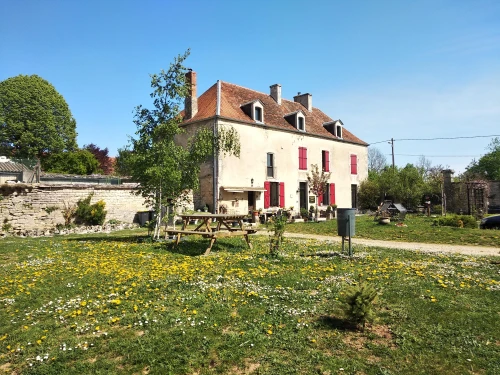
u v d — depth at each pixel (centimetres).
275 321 481
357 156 3447
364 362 379
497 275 712
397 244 1269
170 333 449
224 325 473
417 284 634
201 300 560
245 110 2573
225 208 2295
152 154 1211
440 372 359
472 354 390
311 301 557
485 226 1642
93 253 996
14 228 1638
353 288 479
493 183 2908
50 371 377
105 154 4506
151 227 1303
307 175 2861
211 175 2314
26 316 520
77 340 441
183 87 1272
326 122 3275
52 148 3797
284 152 2725
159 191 1245
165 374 365
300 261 852
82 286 651
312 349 407
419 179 3144
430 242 1334
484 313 497
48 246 1162
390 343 420
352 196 3450
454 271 745
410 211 2955
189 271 745
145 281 669
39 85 3759
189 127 2459
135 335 451
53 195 1777
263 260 859
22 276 734
